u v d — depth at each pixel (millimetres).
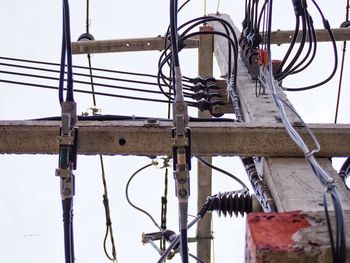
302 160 11039
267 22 12891
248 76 15984
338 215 6246
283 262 6383
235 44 15578
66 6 9586
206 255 20578
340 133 11227
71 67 9859
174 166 9680
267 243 6480
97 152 11258
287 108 12867
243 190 12391
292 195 9359
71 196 9727
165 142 11289
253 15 16297
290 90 16438
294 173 10320
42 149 11266
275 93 10961
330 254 6332
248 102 13758
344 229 6320
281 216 7117
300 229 6797
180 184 9469
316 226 6859
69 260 9672
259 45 15539
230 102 17625
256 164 11711
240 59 17766
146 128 11305
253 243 6602
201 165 20359
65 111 9914
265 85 14156
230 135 11203
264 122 11680
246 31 16766
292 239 6570
